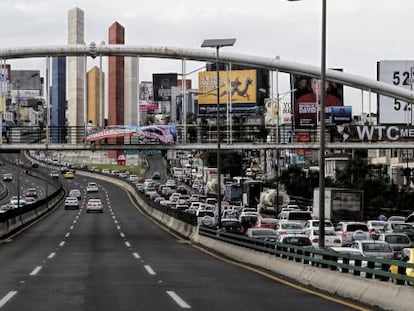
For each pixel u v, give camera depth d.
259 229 67.88
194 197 174.00
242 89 109.12
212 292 32.00
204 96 110.50
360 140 100.19
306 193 165.25
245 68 114.25
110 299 29.05
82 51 93.56
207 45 78.25
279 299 29.47
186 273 42.78
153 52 95.06
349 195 97.88
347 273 32.12
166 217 116.50
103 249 67.44
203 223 98.31
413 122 128.00
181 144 86.94
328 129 104.25
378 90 102.56
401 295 25.47
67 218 133.62
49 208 158.38
